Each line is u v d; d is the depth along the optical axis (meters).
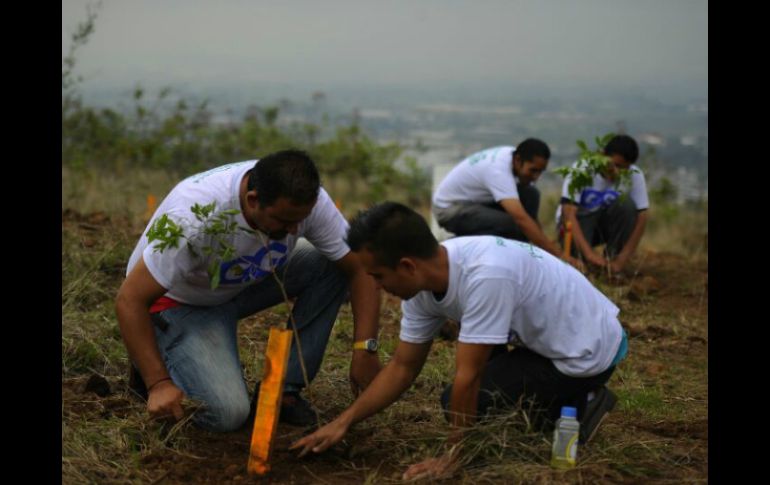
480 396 3.87
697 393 5.10
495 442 3.75
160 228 3.71
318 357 4.34
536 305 3.65
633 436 4.22
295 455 3.92
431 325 3.74
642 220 7.87
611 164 7.54
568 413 3.68
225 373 4.00
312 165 3.64
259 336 5.51
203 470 3.74
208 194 3.85
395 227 3.44
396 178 15.52
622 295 7.39
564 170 7.55
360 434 4.13
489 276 3.50
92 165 11.97
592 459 3.79
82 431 3.91
